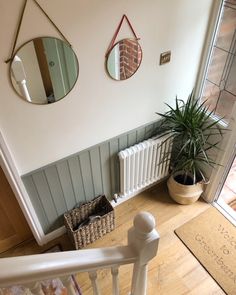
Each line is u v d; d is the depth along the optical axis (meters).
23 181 1.85
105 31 1.53
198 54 2.10
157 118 2.28
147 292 2.01
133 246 1.01
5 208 2.01
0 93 1.42
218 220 2.46
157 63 1.92
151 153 2.26
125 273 2.09
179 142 2.35
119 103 1.93
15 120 1.56
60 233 2.38
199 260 2.18
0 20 1.22
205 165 2.47
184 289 2.02
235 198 2.63
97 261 0.88
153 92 2.07
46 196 2.05
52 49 1.42
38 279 0.71
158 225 2.44
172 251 2.25
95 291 1.07
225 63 2.03
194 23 1.87
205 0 1.79
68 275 0.81
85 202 2.34
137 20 1.61
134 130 2.19
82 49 1.52
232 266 2.14
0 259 0.66
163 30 1.77
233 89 2.04
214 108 2.27
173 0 1.66
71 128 1.82
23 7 1.23
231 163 2.27
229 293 1.99
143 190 2.73
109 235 2.37
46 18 1.32
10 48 1.31
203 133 2.21
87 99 1.75
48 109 1.63
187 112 2.10
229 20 1.86
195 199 2.53
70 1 1.33
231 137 2.08
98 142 2.05
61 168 1.98
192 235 2.35
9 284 0.66
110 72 1.71
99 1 1.42
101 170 2.24
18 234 2.26
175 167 2.43
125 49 1.68
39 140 1.73
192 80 2.26
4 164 1.67
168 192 2.71
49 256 0.75
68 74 1.56
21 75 1.41
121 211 2.56
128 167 2.20
